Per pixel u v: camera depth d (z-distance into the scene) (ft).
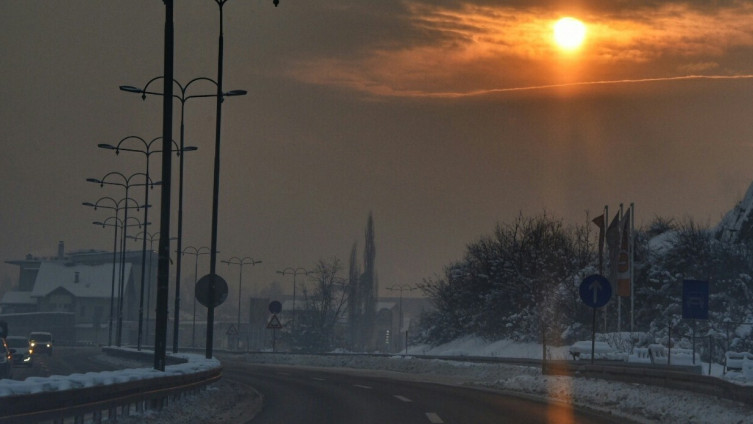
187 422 82.12
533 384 135.74
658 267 222.89
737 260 214.69
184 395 99.81
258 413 93.50
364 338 609.01
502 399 113.70
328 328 504.02
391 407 100.37
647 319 220.02
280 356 290.76
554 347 225.76
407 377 188.96
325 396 119.65
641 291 221.25
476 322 284.41
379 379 170.40
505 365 188.24
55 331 636.89
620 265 173.47
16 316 631.56
